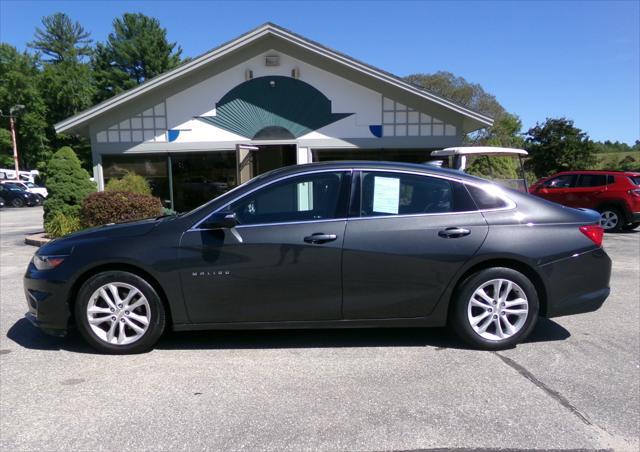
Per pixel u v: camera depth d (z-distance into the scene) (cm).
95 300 429
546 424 316
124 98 1278
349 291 427
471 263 427
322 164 448
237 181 1300
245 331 499
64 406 342
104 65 5728
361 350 444
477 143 3934
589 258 438
